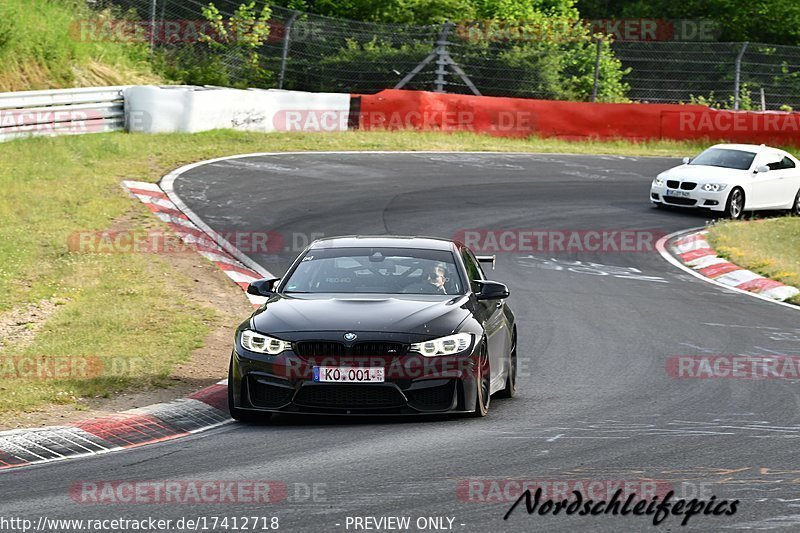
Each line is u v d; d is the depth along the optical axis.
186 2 133.25
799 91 144.12
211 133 102.19
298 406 30.31
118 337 43.81
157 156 88.44
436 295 33.56
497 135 118.25
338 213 75.38
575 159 108.56
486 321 33.38
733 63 141.50
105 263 56.59
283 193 80.69
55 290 51.47
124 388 35.56
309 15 136.50
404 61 133.88
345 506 22.22
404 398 30.08
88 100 94.75
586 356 43.31
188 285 54.69
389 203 80.00
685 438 29.08
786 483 24.11
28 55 105.12
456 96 117.12
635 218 82.06
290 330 30.73
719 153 91.31
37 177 74.44
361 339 30.19
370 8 153.25
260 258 62.28
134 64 122.38
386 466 25.69
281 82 130.88
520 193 88.31
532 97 134.88
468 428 30.30
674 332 48.72
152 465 26.39
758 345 46.19
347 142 105.69
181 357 40.53
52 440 28.80
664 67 157.00
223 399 34.41
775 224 84.56
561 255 68.44
